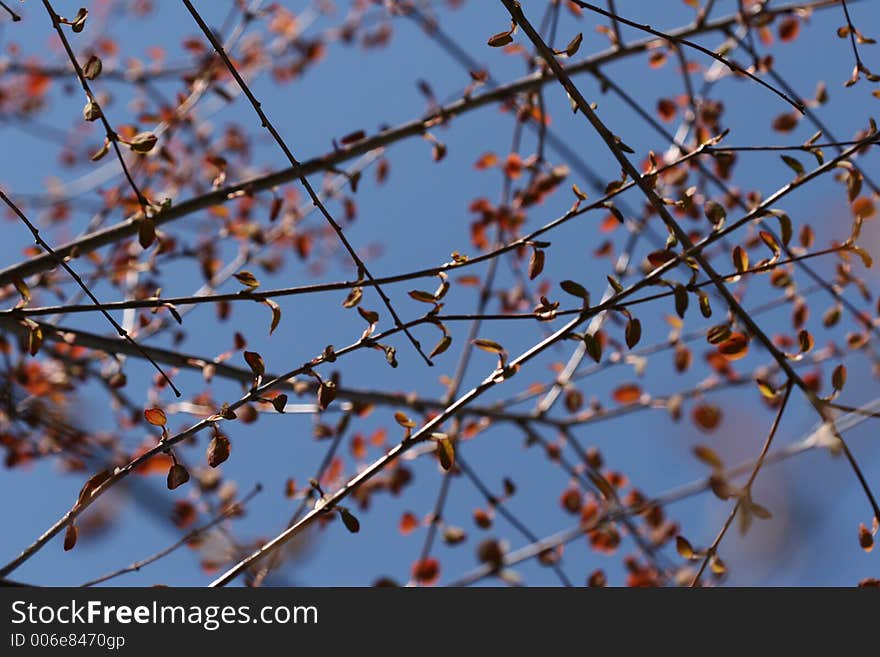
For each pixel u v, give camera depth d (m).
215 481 5.07
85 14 2.63
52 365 5.25
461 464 5.00
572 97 2.83
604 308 2.87
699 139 4.22
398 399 4.92
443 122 4.56
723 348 3.13
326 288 2.91
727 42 4.91
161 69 5.80
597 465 5.35
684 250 2.93
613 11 4.54
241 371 4.15
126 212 4.27
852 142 2.95
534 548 4.97
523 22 2.79
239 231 5.31
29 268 3.63
